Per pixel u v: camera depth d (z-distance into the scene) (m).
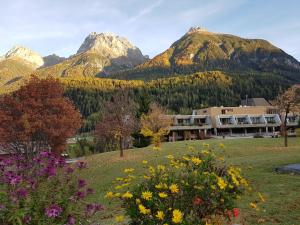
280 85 199.75
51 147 29.62
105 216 12.17
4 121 28.02
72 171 6.73
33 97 29.64
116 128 40.81
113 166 31.91
